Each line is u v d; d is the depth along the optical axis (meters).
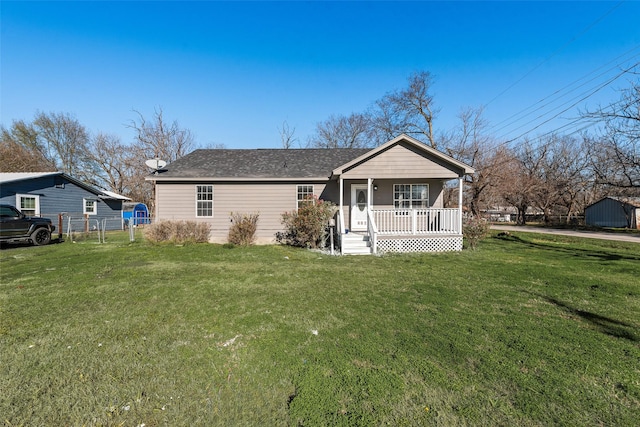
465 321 3.99
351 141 34.22
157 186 12.60
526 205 30.62
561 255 9.63
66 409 2.27
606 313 4.30
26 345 3.29
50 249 10.34
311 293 5.29
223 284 5.84
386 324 3.90
